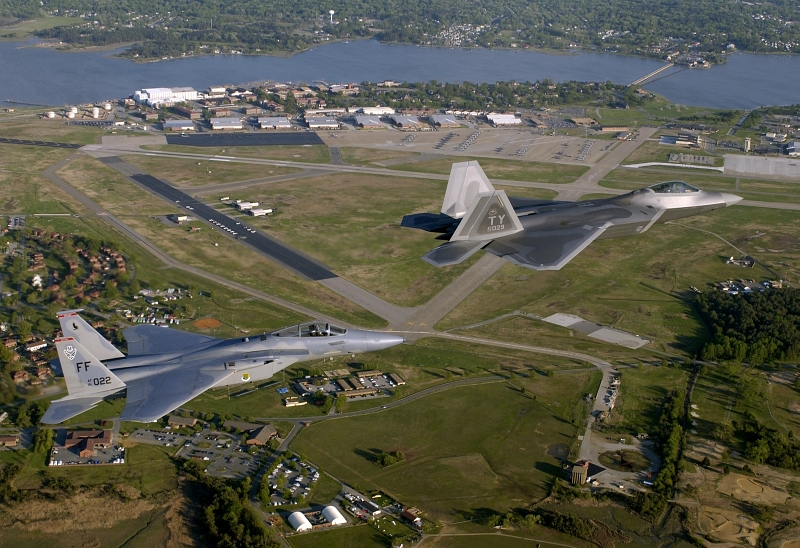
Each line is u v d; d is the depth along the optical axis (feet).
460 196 313.53
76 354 260.83
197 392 267.80
